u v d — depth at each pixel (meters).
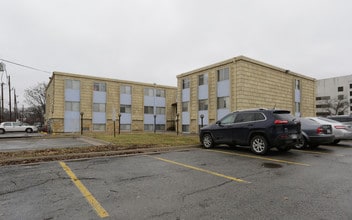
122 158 8.29
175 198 4.16
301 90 26.12
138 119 36.16
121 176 5.71
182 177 5.59
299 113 25.70
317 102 81.31
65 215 3.45
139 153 9.48
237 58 20.47
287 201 3.96
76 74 30.52
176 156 8.62
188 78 26.31
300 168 6.46
